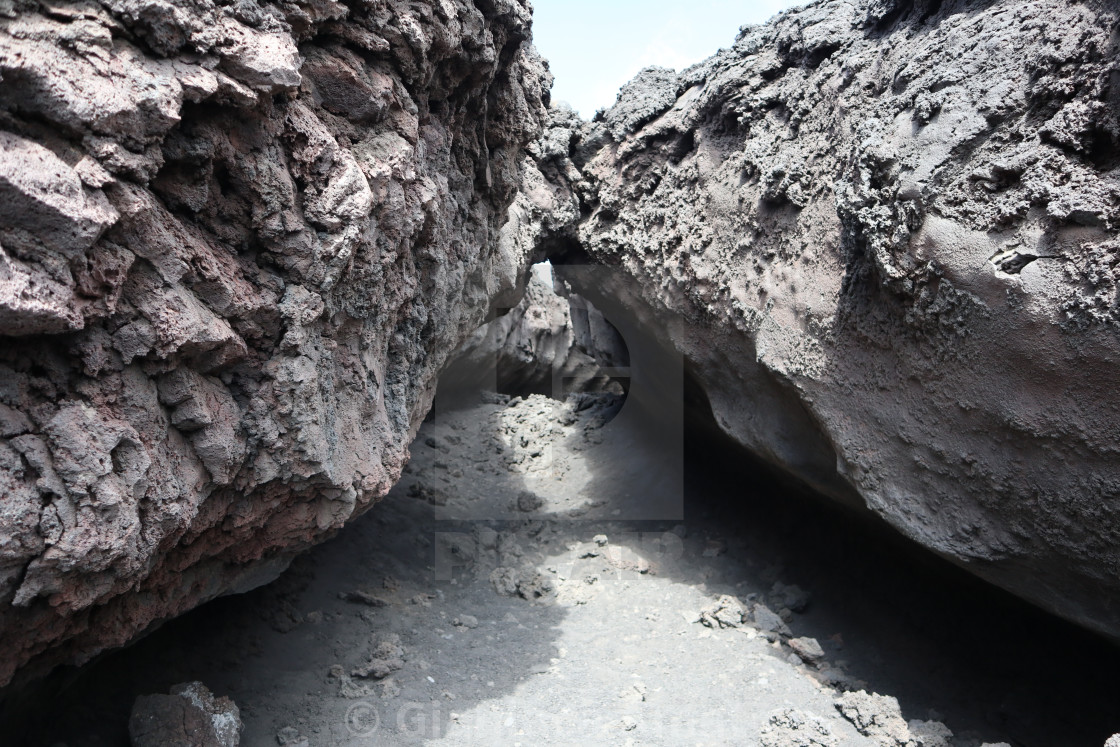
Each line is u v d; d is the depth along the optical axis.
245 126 2.41
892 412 3.88
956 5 4.01
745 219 5.12
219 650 3.94
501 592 5.45
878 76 4.23
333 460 2.87
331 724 3.64
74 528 1.91
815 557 5.83
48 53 1.81
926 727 3.88
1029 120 3.25
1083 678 4.04
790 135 4.94
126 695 3.34
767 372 4.81
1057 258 3.03
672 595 5.62
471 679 4.28
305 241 2.59
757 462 6.00
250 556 3.00
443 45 3.27
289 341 2.60
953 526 3.59
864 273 4.02
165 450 2.28
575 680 4.39
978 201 3.31
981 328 3.28
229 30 2.23
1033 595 3.44
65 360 1.99
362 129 2.94
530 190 6.38
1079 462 3.04
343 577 5.07
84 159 1.87
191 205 2.33
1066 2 3.28
